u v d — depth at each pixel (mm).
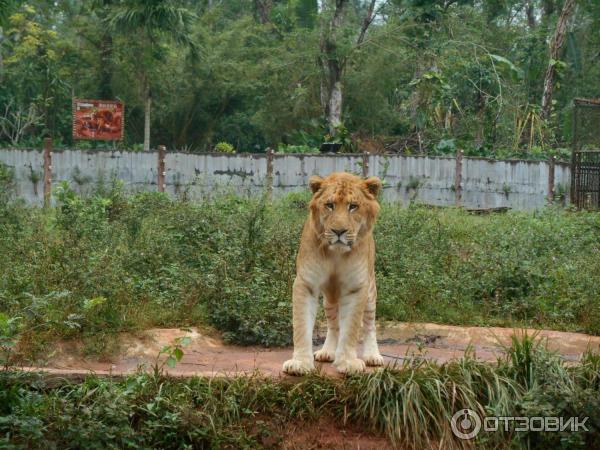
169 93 36812
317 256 6680
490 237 14734
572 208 20766
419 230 14430
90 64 36688
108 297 8820
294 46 35000
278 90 36344
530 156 30469
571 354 9164
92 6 34031
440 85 32438
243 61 37844
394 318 10188
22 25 35469
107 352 8102
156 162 21734
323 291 6980
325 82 35094
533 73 36750
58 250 10062
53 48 36312
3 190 15156
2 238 11828
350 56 33781
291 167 22625
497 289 11250
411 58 35031
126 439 6043
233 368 7570
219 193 19266
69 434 5902
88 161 21391
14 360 7488
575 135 22719
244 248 11062
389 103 39594
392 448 6488
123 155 21594
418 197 23938
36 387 6582
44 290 8867
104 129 28719
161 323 9125
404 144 33438
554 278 11414
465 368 7078
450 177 24312
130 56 33594
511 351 7352
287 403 6648
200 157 22031
